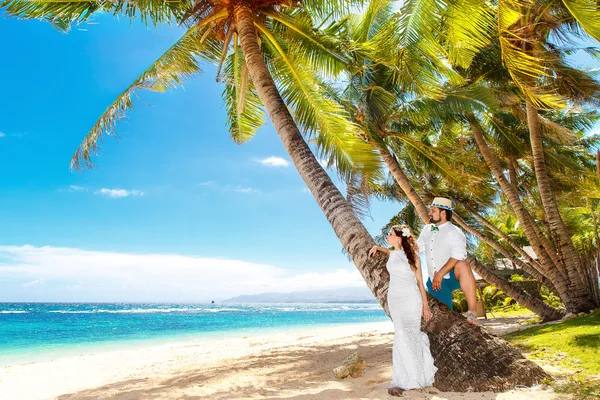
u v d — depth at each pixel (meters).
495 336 4.52
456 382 4.16
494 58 11.60
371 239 5.62
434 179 17.45
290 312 81.69
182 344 17.80
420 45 6.77
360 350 9.61
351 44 9.70
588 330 6.04
